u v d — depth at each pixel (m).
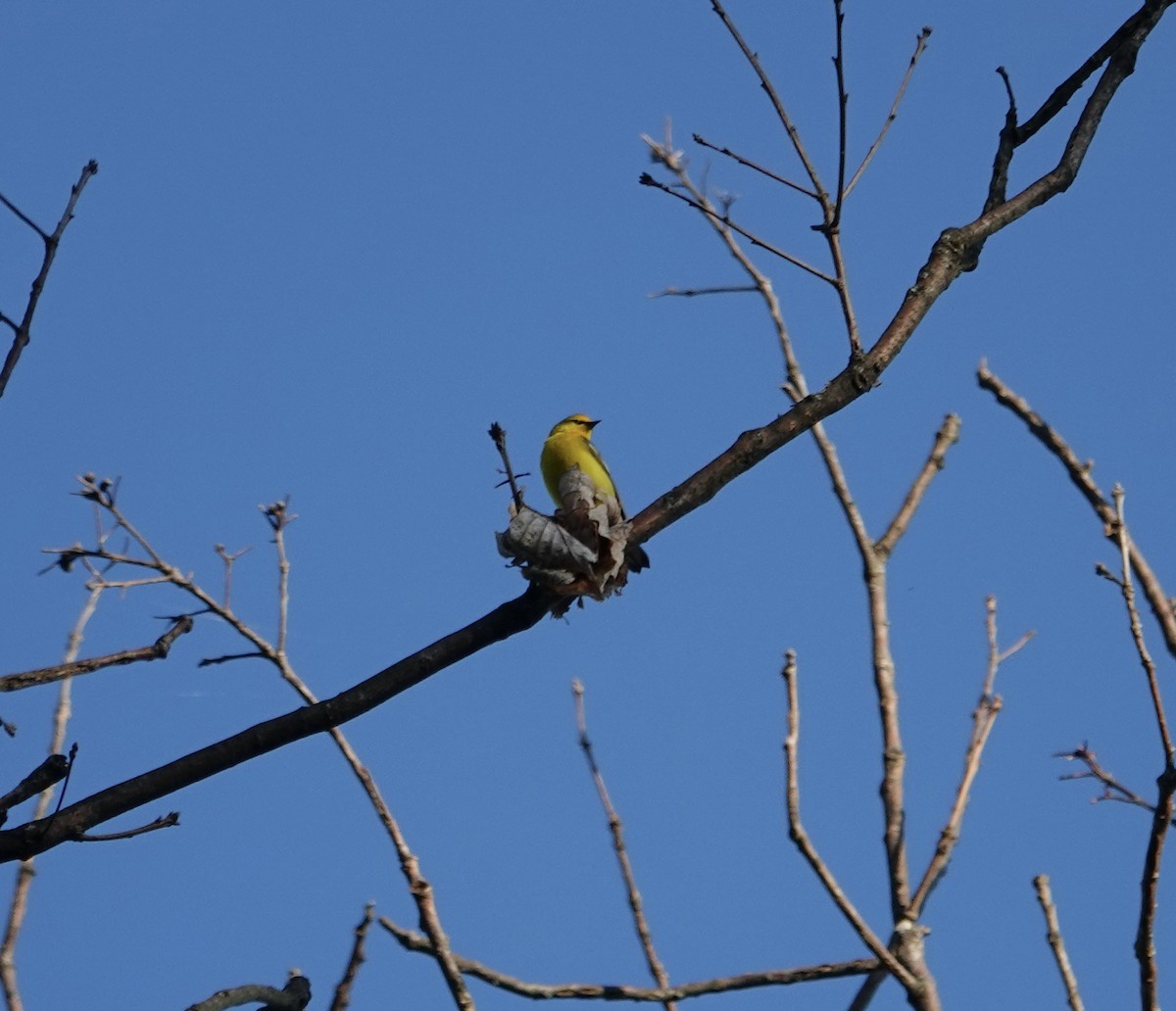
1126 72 11.26
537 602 8.94
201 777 8.70
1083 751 10.00
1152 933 8.88
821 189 9.60
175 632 10.48
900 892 10.16
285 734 8.74
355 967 9.38
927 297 9.95
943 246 10.23
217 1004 8.72
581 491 9.14
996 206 10.64
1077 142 10.94
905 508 12.20
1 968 10.46
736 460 9.30
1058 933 9.42
